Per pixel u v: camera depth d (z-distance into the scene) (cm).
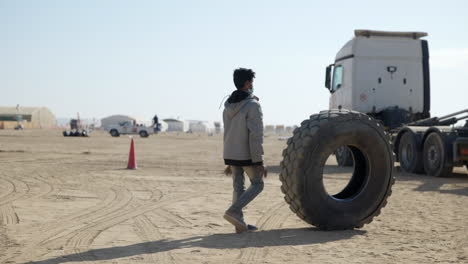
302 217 543
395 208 700
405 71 1515
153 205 715
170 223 584
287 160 541
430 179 1116
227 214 523
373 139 561
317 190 537
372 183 566
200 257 422
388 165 575
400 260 415
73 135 4225
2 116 9019
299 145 535
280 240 495
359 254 436
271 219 621
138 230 542
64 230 538
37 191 852
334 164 1609
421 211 674
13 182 973
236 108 517
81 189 882
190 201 756
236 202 524
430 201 767
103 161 1526
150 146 2742
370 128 560
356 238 506
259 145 511
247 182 1029
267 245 471
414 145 1248
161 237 506
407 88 1516
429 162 1194
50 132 5556
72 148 2288
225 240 493
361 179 579
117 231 536
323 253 439
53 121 10019
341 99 1570
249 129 511
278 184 1006
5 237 500
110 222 587
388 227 566
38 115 9462
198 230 545
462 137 1111
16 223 574
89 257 421
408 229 553
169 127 10044
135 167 1305
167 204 725
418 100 1521
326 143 536
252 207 715
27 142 2853
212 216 632
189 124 10944
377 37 1508
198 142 3550
